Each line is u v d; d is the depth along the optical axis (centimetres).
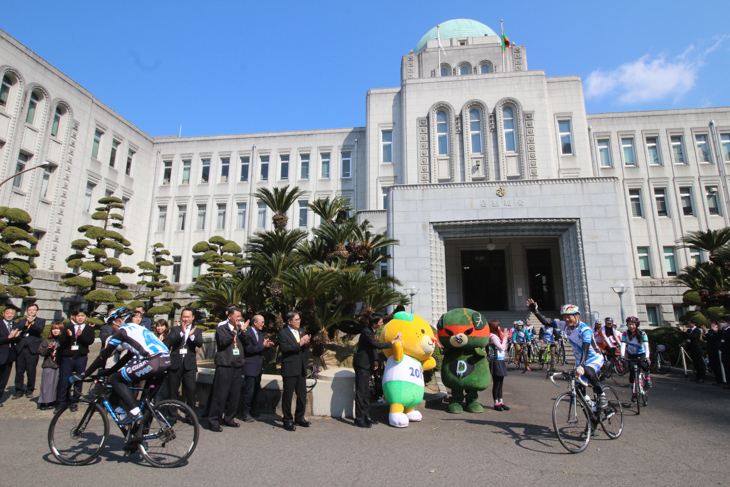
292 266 1123
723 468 514
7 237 1819
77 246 2311
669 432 686
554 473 497
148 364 511
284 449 579
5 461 517
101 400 522
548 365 1616
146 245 3641
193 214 3675
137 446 519
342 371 848
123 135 3450
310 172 3625
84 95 3053
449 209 2061
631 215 3145
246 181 3681
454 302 2661
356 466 518
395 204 2106
